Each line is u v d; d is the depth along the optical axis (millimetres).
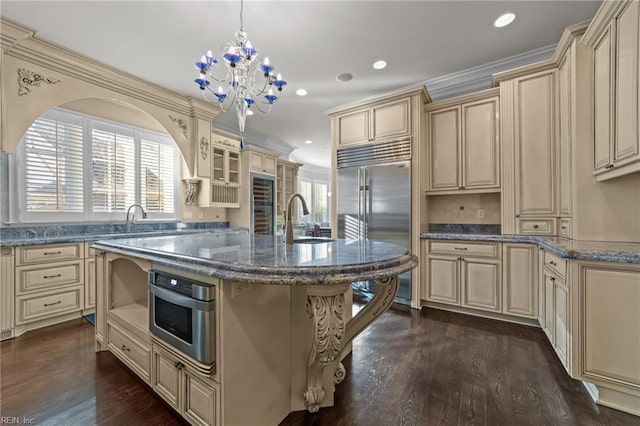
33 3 2066
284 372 1429
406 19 2303
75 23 2303
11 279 2367
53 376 1771
